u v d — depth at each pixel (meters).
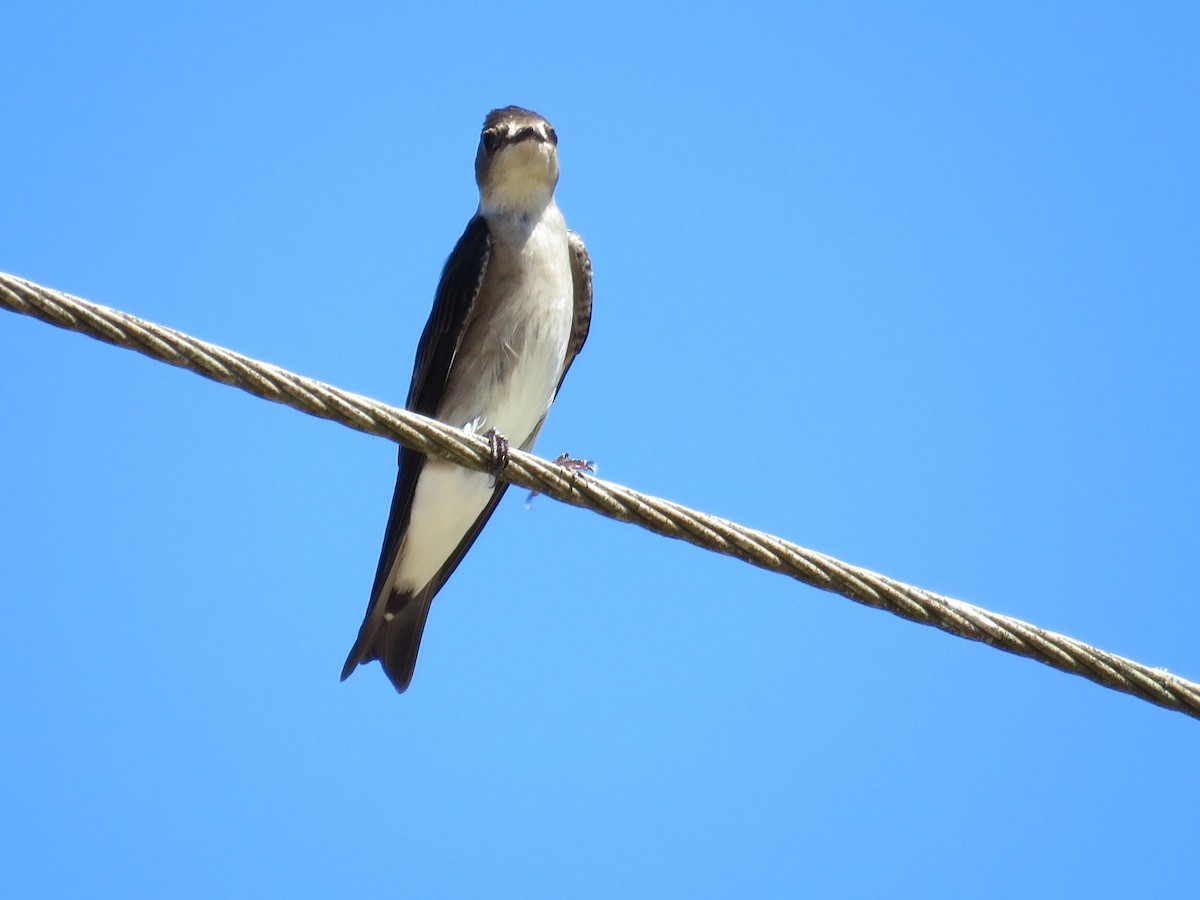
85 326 7.50
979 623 8.31
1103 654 8.33
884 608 8.39
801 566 8.40
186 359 7.74
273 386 7.97
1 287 7.32
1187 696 8.33
